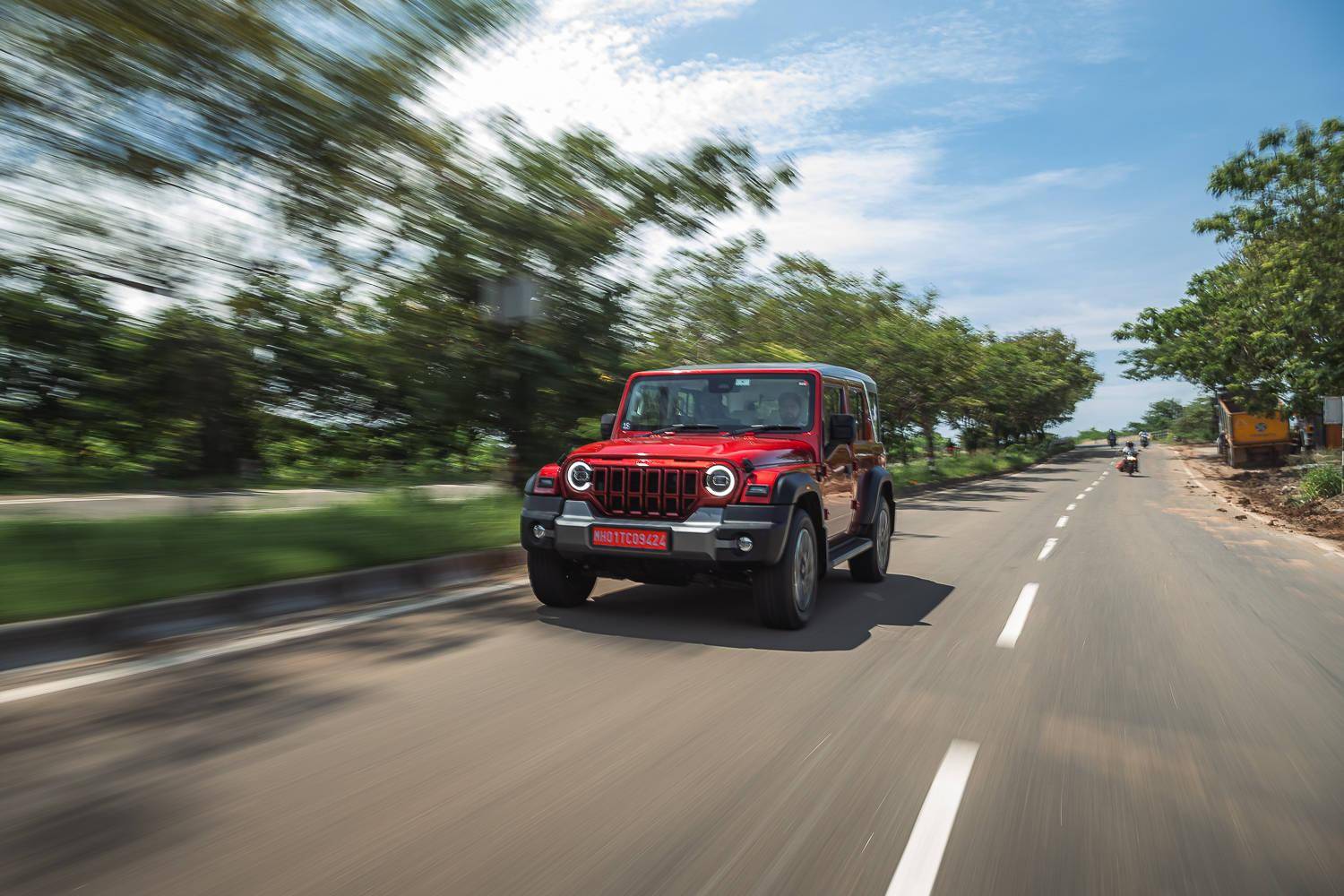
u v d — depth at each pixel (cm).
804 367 721
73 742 368
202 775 337
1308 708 455
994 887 266
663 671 502
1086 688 487
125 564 646
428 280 1053
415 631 590
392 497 1120
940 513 1777
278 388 1071
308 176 855
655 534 591
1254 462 3688
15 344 918
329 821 300
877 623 652
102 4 655
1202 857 288
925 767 363
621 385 1229
